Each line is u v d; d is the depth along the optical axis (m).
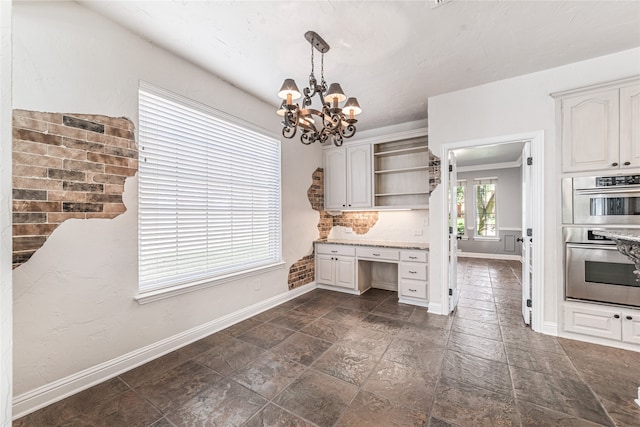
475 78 2.74
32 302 1.63
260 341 2.50
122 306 2.03
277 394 1.75
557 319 2.50
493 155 5.84
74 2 1.78
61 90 1.73
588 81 2.42
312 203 4.25
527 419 1.51
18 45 1.57
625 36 2.09
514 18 1.89
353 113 2.04
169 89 2.33
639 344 2.16
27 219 1.60
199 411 1.61
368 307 3.39
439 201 3.12
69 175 1.76
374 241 4.25
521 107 2.69
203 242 2.67
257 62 2.48
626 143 2.19
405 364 2.08
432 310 3.18
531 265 2.70
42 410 1.62
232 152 2.98
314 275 4.29
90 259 1.87
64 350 1.75
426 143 3.92
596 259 2.32
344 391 1.77
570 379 1.85
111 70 1.97
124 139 2.04
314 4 1.77
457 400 1.67
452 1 1.74
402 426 1.47
